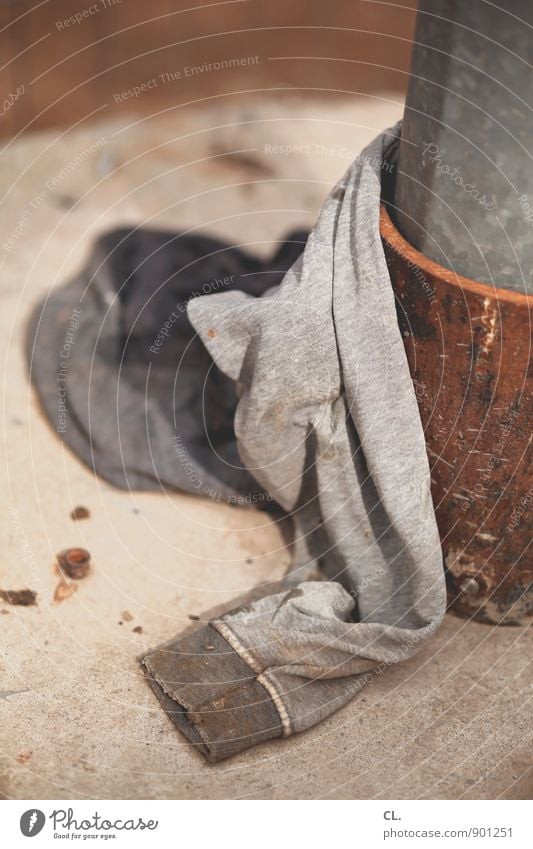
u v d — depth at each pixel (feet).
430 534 5.22
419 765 5.14
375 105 11.94
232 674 5.36
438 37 4.57
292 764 5.13
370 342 5.13
